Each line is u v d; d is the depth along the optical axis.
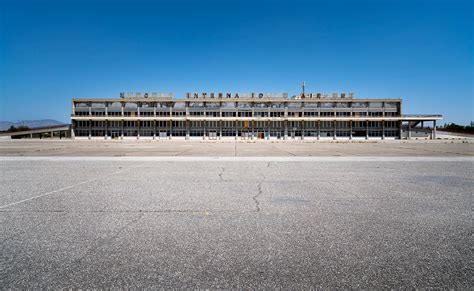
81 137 71.81
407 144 42.38
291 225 4.20
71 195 6.27
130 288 2.54
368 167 11.74
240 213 4.84
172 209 5.10
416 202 5.61
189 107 73.69
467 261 3.03
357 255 3.18
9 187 7.23
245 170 10.75
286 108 73.81
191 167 11.72
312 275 2.75
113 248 3.36
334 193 6.51
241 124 73.94
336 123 73.50
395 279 2.68
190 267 2.90
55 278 2.69
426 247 3.39
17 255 3.17
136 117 71.06
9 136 68.75
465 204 5.44
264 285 2.58
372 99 73.38
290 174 9.66
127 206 5.30
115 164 12.90
